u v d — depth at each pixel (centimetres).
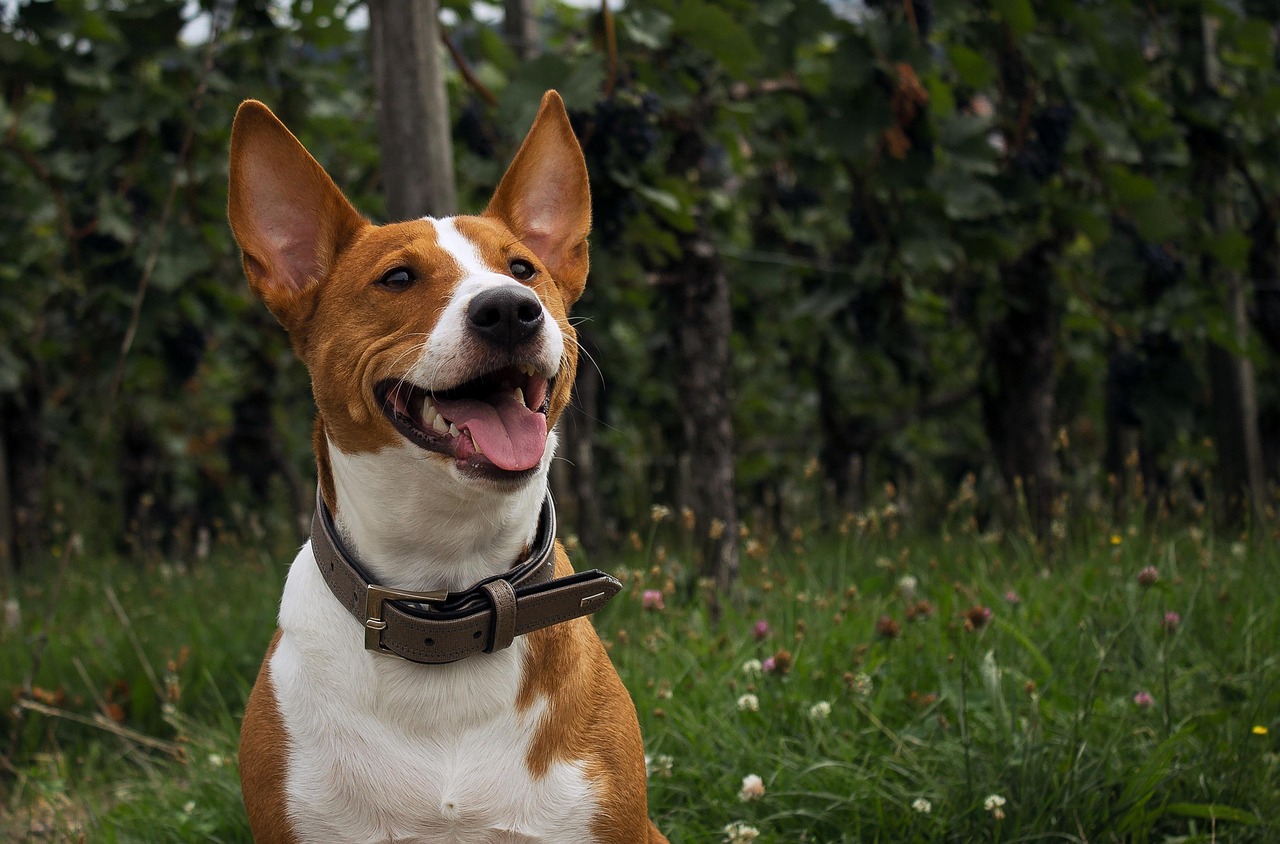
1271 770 346
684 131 557
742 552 589
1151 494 679
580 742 263
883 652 412
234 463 892
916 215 565
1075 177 614
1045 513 619
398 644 247
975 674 392
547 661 261
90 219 672
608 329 775
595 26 497
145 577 722
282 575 645
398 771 249
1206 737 367
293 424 1058
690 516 485
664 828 342
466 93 607
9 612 529
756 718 380
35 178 702
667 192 510
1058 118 554
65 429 941
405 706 250
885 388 993
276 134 279
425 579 260
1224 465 661
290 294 280
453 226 277
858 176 577
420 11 438
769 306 841
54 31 596
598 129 477
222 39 627
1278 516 623
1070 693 388
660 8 491
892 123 523
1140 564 487
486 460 240
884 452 1009
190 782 398
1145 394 643
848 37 513
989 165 543
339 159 791
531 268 279
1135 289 648
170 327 684
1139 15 661
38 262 815
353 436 259
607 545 746
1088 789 331
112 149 650
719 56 481
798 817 341
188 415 1041
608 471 948
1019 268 623
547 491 279
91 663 526
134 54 628
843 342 753
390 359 250
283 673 259
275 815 253
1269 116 627
